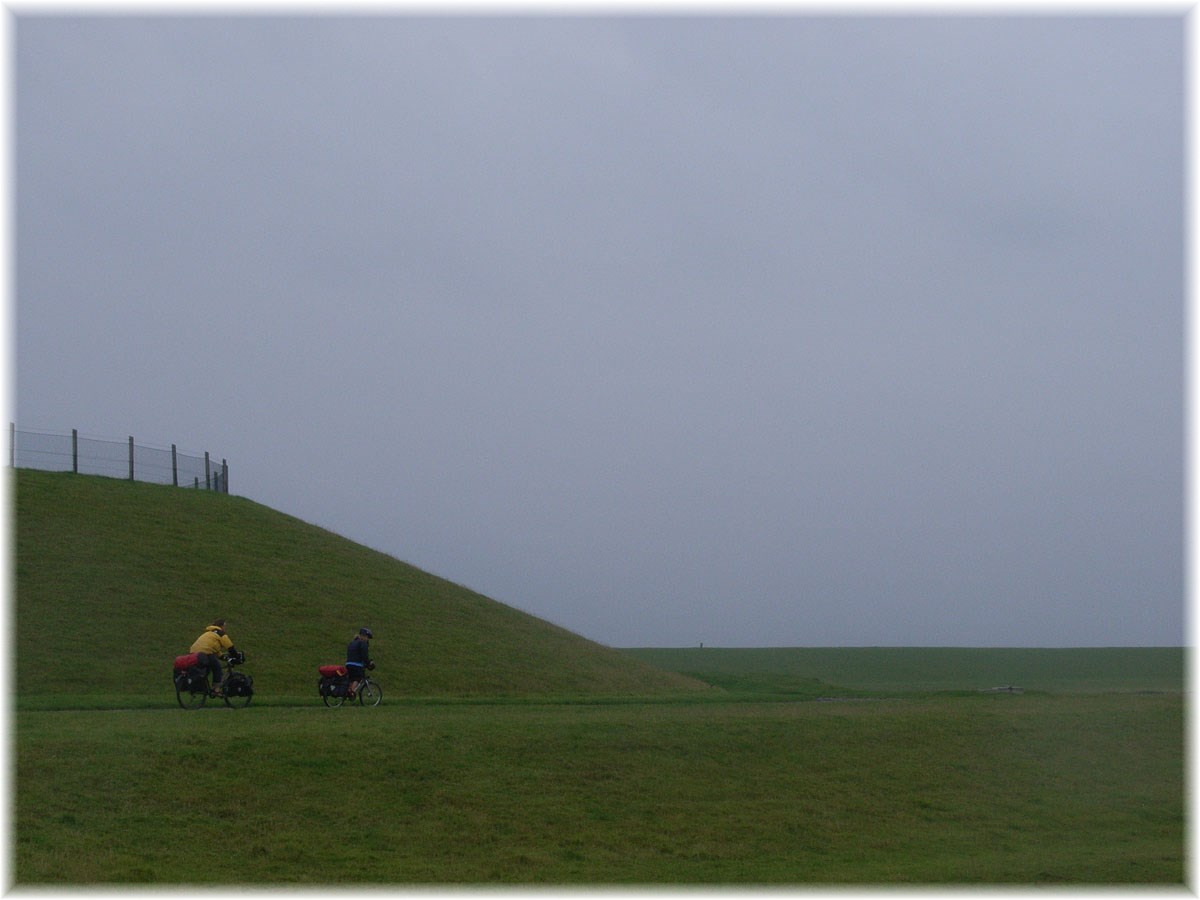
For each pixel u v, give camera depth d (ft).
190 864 61.26
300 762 74.43
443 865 65.26
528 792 76.54
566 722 92.07
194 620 134.31
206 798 68.13
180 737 75.05
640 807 77.36
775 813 79.30
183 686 102.63
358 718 92.17
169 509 170.30
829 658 294.46
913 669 268.21
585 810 75.56
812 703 127.13
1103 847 77.66
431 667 138.41
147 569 144.46
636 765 83.76
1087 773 94.89
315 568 165.27
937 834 79.20
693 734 91.35
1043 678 247.50
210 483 201.26
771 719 99.60
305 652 133.90
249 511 184.55
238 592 146.51
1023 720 106.32
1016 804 86.94
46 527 147.64
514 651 153.79
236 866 61.77
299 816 68.54
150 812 65.57
